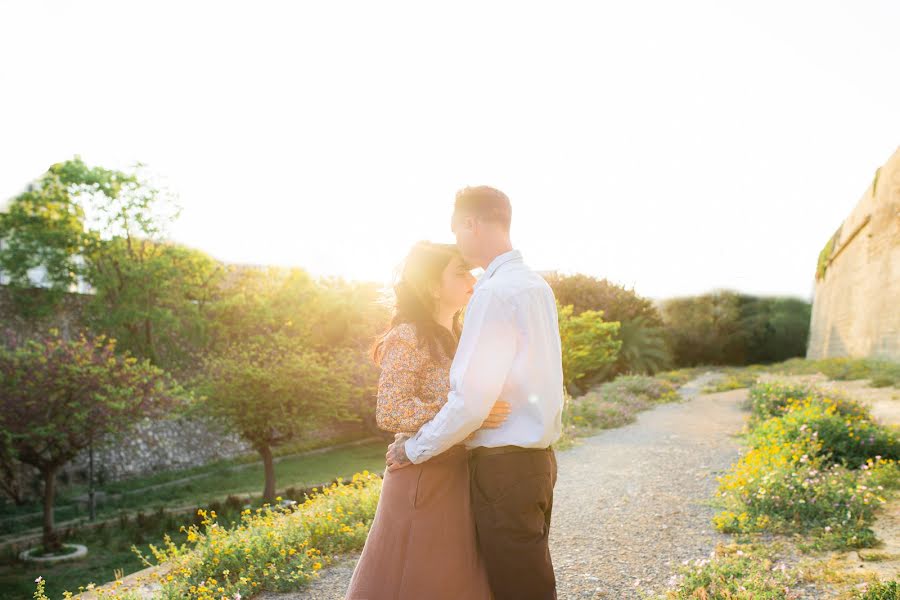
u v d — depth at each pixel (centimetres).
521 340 203
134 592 403
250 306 2497
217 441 2258
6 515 1608
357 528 471
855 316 2642
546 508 212
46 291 2055
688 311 3738
